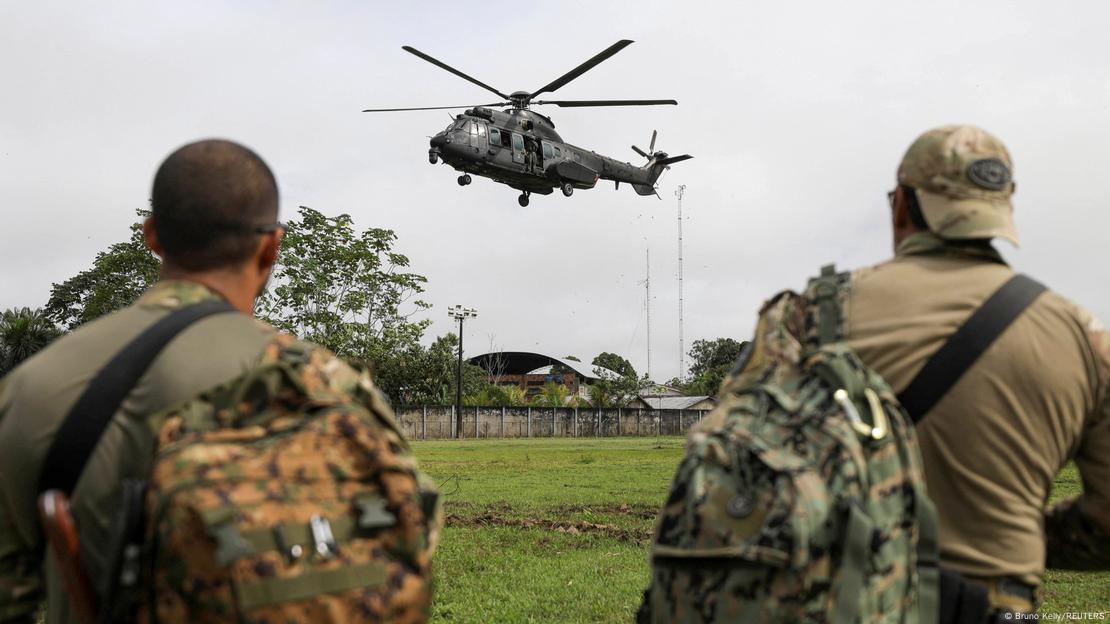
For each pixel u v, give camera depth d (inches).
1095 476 80.0
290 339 74.1
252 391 65.0
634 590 281.9
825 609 67.0
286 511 59.6
